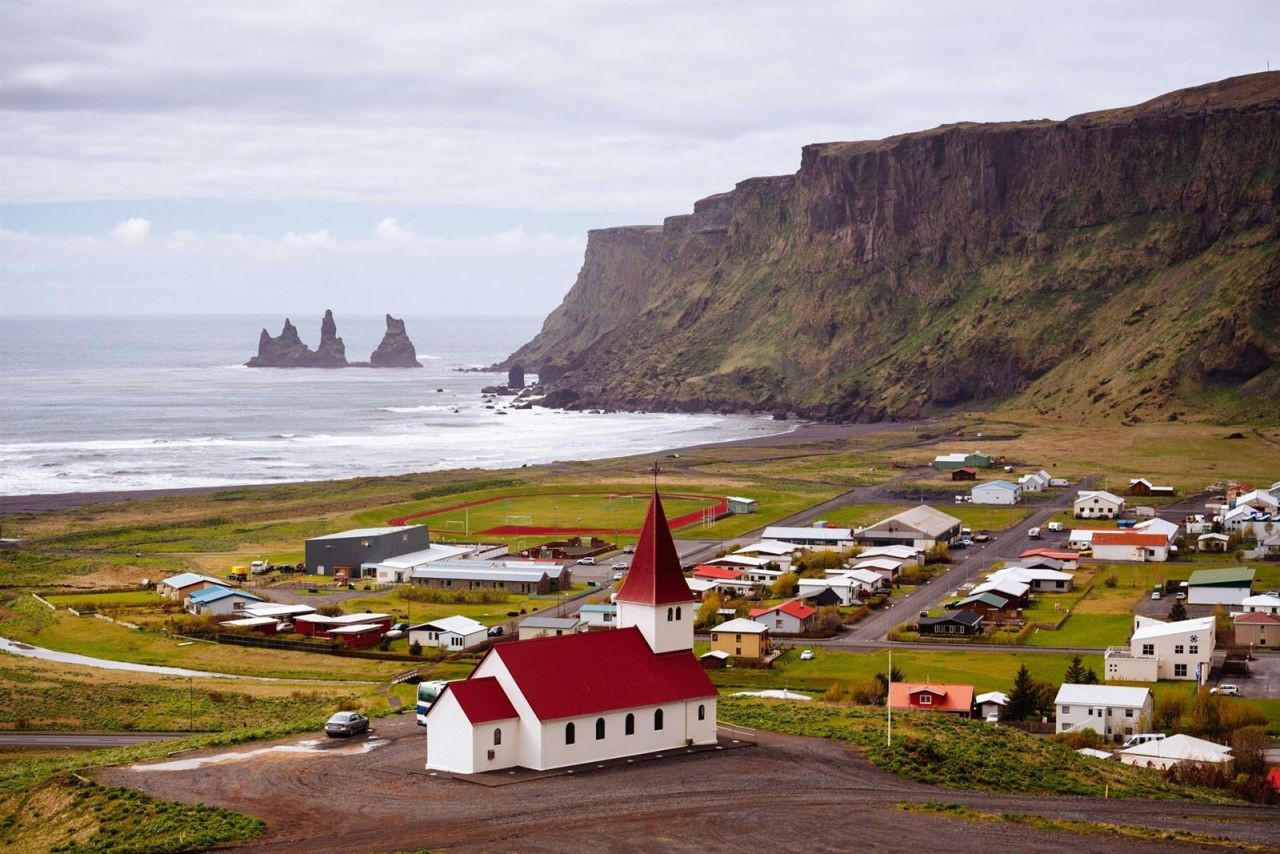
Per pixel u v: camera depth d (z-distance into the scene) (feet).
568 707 324.39
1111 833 277.44
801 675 504.43
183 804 297.74
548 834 273.13
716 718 374.43
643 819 282.36
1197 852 264.72
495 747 321.93
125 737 418.72
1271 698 461.78
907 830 276.21
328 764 330.34
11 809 311.27
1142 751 379.55
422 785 309.83
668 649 349.41
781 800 296.71
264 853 265.34
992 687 477.36
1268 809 313.32
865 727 371.15
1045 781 329.93
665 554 352.08
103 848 274.98
